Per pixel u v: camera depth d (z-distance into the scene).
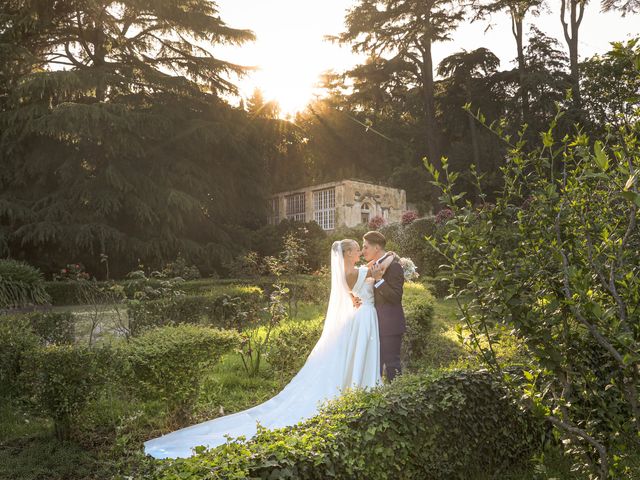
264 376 6.42
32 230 18.22
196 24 21.66
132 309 7.99
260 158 25.17
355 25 30.28
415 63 32.72
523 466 3.81
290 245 13.91
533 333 2.68
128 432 4.49
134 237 20.55
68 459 3.90
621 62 2.66
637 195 2.12
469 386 3.55
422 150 36.06
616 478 2.77
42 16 19.66
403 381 3.50
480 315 2.92
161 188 20.62
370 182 28.98
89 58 22.44
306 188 28.86
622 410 3.29
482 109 29.69
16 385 5.16
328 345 5.05
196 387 4.82
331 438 2.61
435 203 31.39
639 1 20.55
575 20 26.97
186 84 22.27
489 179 28.22
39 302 12.31
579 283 2.41
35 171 19.58
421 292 9.48
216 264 22.95
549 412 2.71
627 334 2.32
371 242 5.16
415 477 3.09
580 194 2.77
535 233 2.80
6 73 18.62
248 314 8.92
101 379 4.37
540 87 26.34
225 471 2.18
